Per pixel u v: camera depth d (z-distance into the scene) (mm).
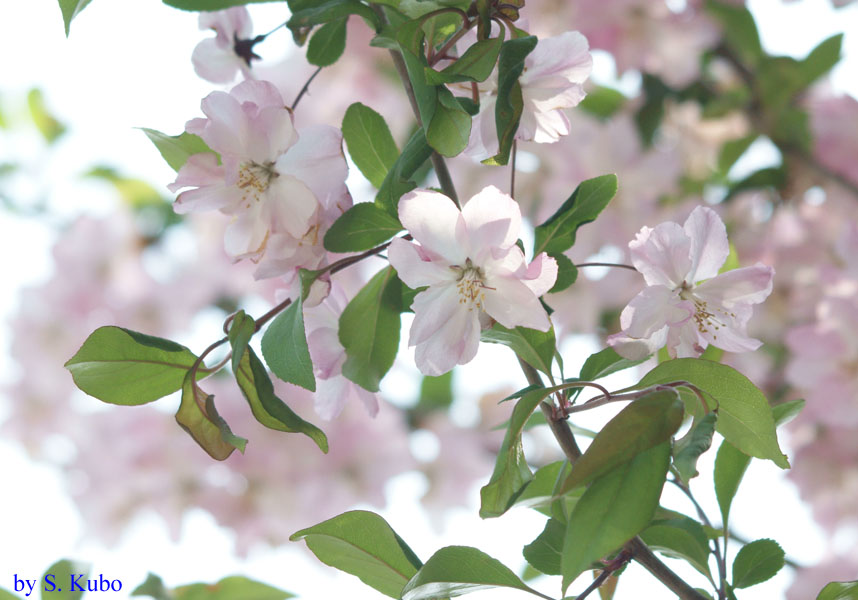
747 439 652
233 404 1043
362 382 685
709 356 706
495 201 645
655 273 662
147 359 665
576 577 608
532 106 677
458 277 649
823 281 1088
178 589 810
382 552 672
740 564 685
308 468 1050
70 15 670
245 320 660
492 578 656
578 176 1080
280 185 673
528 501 677
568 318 1100
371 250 674
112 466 1045
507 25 659
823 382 1077
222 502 1040
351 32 1104
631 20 1104
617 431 618
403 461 1074
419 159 667
